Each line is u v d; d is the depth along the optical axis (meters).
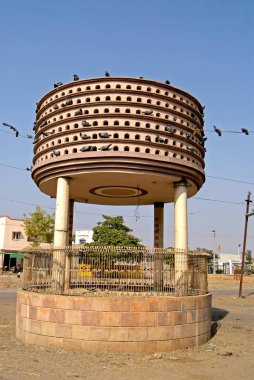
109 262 16.12
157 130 18.30
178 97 19.78
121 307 14.37
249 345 16.62
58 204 18.50
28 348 14.59
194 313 15.73
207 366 12.89
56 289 15.87
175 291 15.99
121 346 14.16
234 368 12.74
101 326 14.23
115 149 17.73
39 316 15.09
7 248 66.06
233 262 104.94
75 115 18.58
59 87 19.58
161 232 25.98
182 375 11.75
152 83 19.03
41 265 16.64
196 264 17.09
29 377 10.91
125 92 18.58
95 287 16.14
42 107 20.66
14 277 51.78
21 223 68.38
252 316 27.47
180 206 19.12
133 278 15.99
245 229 44.53
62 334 14.51
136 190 22.30
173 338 14.85
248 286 61.75
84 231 82.75
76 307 14.47
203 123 21.97
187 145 19.38
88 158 17.72
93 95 18.73
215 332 19.31
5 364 12.19
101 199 25.58
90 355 13.73
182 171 18.94
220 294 46.75
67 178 18.88
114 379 11.08
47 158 19.34
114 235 50.97
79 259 16.39
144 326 14.41
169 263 16.44
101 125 18.09
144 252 16.08
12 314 23.67
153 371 12.05
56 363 12.55
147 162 17.81
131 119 18.19
